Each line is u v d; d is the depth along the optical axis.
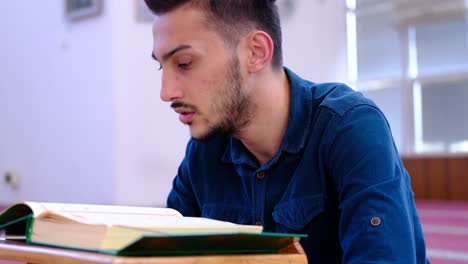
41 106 5.99
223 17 0.96
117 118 5.31
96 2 5.43
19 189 6.22
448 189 9.27
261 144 1.10
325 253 1.12
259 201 1.13
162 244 0.67
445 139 9.51
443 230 4.96
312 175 1.09
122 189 5.32
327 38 5.59
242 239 0.72
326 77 5.57
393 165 1.00
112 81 5.33
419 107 9.70
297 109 1.09
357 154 1.01
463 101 9.34
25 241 0.82
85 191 5.59
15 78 6.25
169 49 0.94
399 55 9.73
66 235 0.74
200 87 0.96
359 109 1.06
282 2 5.59
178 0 0.93
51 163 5.91
